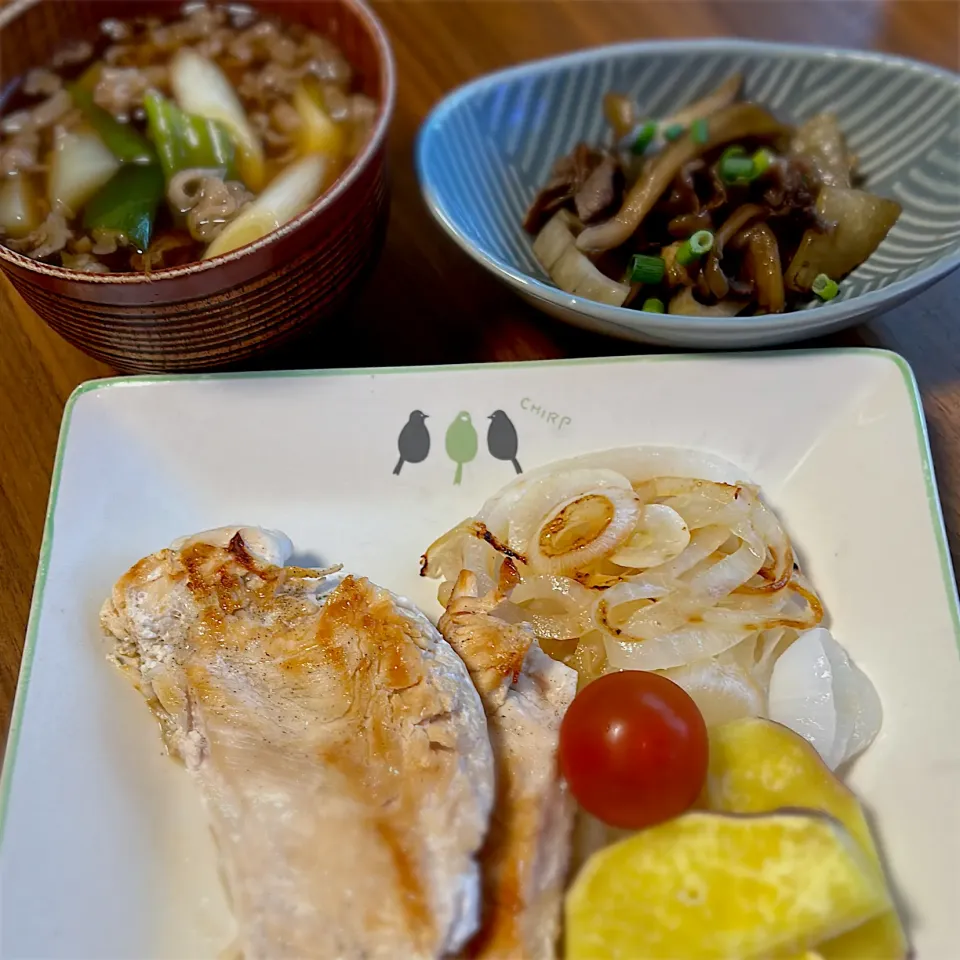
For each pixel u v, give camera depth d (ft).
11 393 0.91
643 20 1.16
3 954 0.66
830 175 0.96
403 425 0.87
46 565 0.78
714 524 0.81
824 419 0.85
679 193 0.93
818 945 0.65
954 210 0.88
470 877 0.62
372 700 0.68
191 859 0.71
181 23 0.94
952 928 0.65
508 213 0.99
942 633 0.74
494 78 0.97
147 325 0.78
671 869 0.65
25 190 0.83
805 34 1.14
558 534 0.81
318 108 0.88
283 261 0.76
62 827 0.70
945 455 0.86
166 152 0.85
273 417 0.86
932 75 0.92
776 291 0.89
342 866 0.63
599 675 0.78
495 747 0.69
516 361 0.88
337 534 0.85
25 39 0.88
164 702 0.72
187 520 0.85
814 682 0.74
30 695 0.73
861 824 0.68
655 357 0.86
